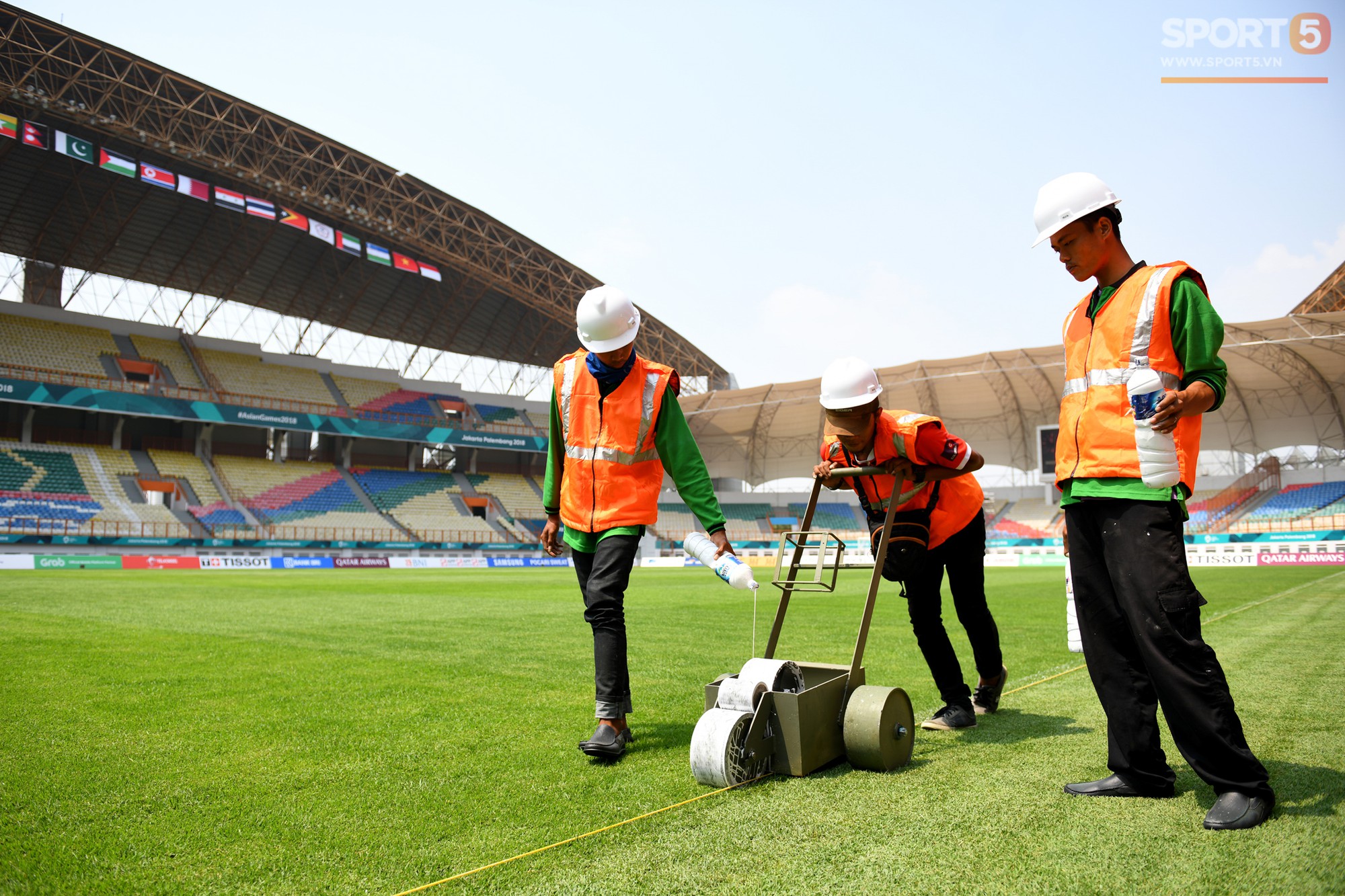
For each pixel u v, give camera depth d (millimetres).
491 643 6906
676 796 2570
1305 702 3918
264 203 34438
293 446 44844
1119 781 2514
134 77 30406
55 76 29906
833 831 2168
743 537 52938
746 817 2305
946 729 3566
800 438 54656
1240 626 7648
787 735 2768
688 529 52500
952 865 1908
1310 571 21266
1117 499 2482
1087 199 2590
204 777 2828
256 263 41531
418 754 3162
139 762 3033
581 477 3469
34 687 4621
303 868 2004
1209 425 48031
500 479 50406
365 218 37906
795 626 8617
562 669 5418
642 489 3434
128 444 39406
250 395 40469
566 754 3168
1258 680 4582
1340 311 35312
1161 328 2451
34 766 2979
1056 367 42719
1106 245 2631
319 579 21797
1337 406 43938
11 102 28812
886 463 3221
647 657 6227
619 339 3377
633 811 2408
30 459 34719
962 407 49625
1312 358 39969
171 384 39375
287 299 44656
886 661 5836
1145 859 1935
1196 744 2279
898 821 2250
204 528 34688
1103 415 2535
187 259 40125
